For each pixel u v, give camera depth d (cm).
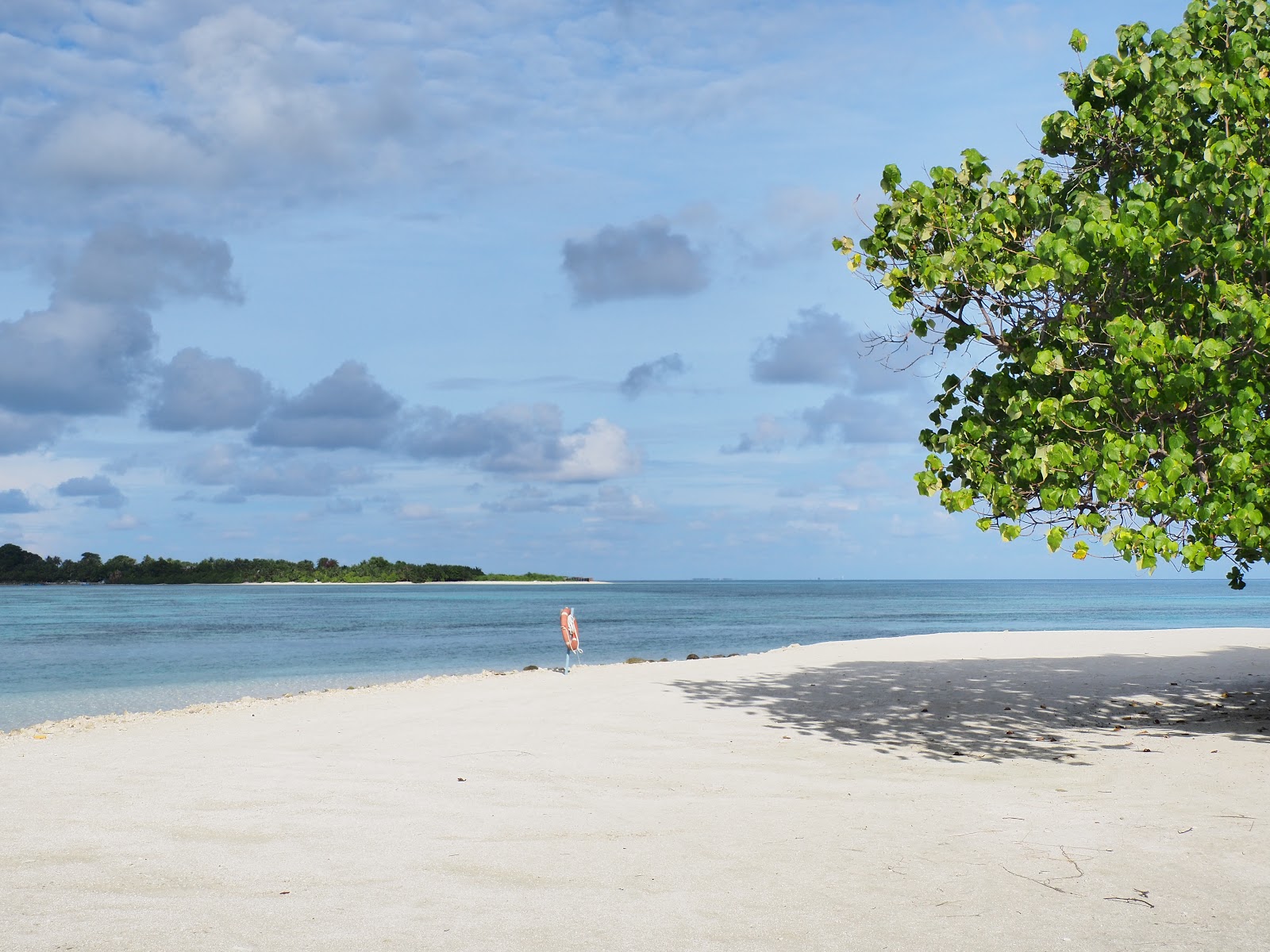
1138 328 981
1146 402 1017
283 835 831
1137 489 1005
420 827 855
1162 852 752
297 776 1112
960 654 2647
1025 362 1128
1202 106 1158
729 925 593
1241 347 1017
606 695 1898
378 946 559
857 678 2114
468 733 1441
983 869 712
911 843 789
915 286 1231
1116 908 622
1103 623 5681
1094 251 1066
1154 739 1293
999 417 1236
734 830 841
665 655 3778
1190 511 977
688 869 718
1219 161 1039
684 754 1242
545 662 3450
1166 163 1170
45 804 961
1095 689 1844
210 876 707
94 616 8250
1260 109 1107
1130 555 978
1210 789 980
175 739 1439
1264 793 955
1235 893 650
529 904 638
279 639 4928
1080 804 923
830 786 1031
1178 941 561
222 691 2583
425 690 2109
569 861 744
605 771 1129
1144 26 1280
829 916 610
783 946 555
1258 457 991
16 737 1565
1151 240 1018
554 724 1529
